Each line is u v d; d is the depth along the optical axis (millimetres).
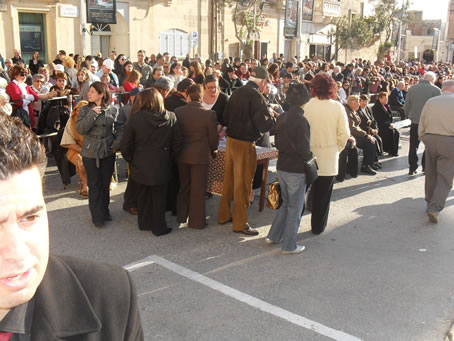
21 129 843
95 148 5102
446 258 4730
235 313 3617
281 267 4426
